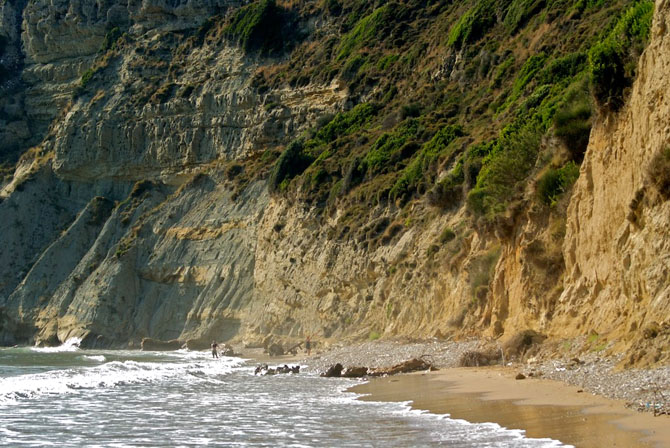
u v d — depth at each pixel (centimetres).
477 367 2469
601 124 2248
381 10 7612
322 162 6078
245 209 6869
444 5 7438
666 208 1717
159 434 1589
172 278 7088
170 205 7569
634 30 2214
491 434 1303
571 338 2103
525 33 5641
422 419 1570
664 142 1772
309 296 5291
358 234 4934
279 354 4900
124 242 7475
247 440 1473
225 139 7644
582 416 1318
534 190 2706
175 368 3678
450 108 5672
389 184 5056
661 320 1611
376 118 6425
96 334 7025
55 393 2500
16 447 1470
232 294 6456
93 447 1451
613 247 1998
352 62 7206
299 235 5684
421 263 4091
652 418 1226
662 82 1833
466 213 3712
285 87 7531
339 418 1706
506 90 5138
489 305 3050
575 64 4381
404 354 3128
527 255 2589
